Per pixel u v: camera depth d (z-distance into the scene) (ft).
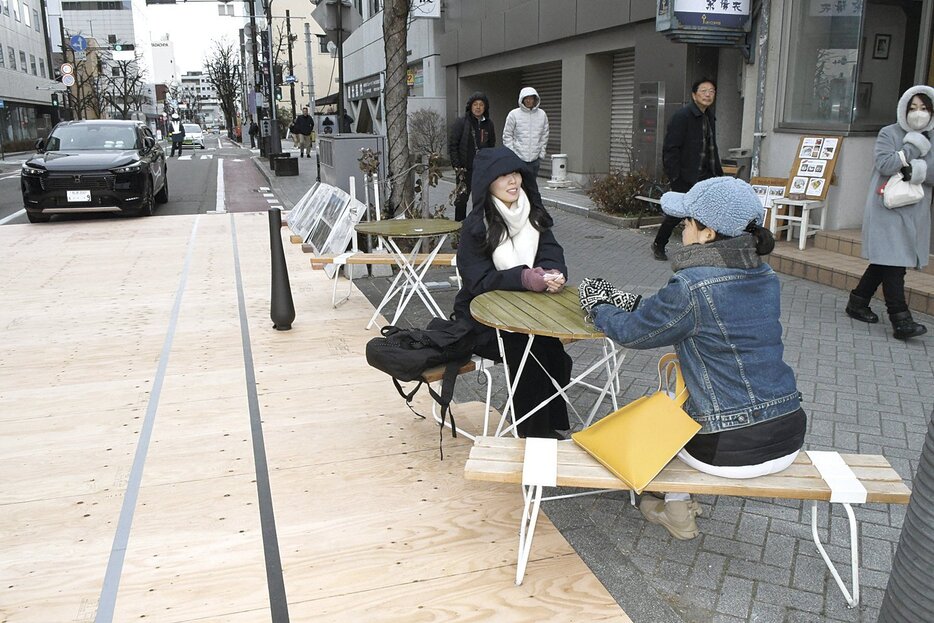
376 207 25.59
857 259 24.67
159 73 399.44
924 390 15.72
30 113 174.19
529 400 12.59
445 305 22.70
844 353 17.93
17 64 164.14
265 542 10.47
